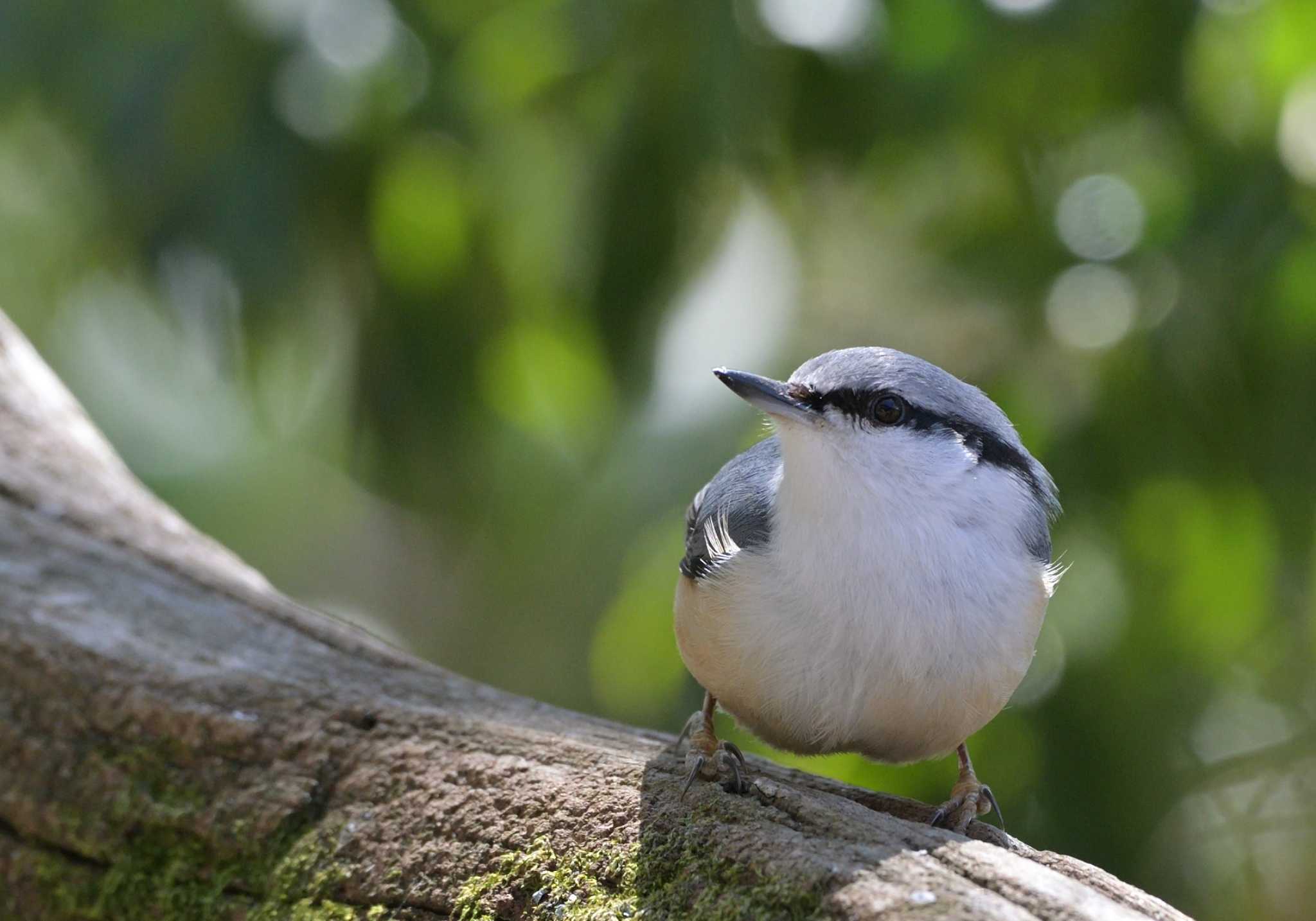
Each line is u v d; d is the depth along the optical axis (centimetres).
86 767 553
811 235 984
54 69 843
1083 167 912
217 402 1327
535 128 890
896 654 507
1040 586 529
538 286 945
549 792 491
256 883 515
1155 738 918
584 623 1120
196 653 595
